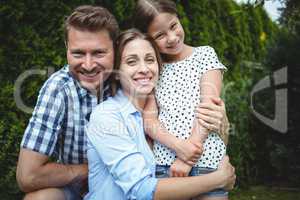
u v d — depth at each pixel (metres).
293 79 4.59
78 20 2.18
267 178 5.01
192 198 2.27
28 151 2.15
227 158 2.25
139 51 2.24
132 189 2.01
